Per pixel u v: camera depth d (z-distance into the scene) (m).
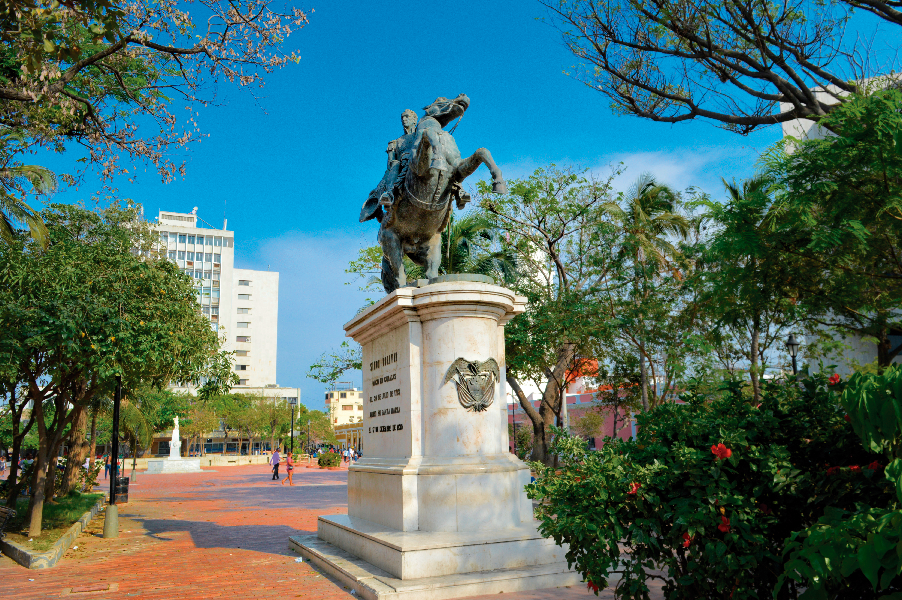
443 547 6.07
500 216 18.41
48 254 9.98
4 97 8.05
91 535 11.64
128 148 10.15
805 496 3.51
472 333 7.14
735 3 9.12
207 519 14.23
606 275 17.59
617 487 3.62
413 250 8.32
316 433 76.31
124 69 10.47
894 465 2.43
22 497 17.80
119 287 10.12
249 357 88.00
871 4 8.53
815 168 5.50
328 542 8.41
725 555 3.36
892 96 5.18
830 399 3.62
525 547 6.36
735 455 3.41
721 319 7.37
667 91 10.79
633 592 3.70
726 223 6.28
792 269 6.32
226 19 9.11
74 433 17.86
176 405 42.53
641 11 10.08
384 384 7.90
